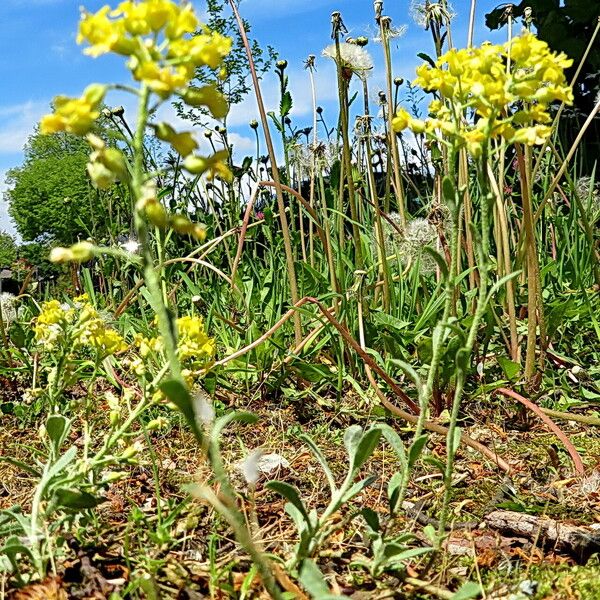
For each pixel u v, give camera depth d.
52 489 1.60
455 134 1.46
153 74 1.00
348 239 4.45
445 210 3.23
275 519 1.98
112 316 4.00
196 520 1.81
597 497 2.18
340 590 1.53
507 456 2.60
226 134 4.64
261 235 5.38
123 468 2.43
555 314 3.23
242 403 3.29
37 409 3.16
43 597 1.41
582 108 6.08
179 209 4.61
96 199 5.33
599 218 4.30
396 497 1.55
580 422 2.93
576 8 5.94
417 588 1.55
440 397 3.01
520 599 1.55
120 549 1.70
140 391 3.28
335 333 3.34
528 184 3.30
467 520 2.02
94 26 1.03
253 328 3.52
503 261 3.68
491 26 6.51
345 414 3.11
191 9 1.04
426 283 4.13
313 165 4.25
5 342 3.87
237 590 1.50
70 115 1.04
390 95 3.50
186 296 4.21
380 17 3.33
